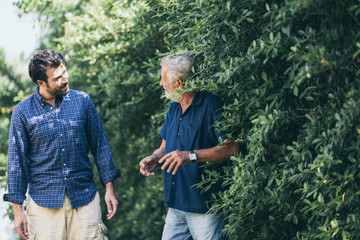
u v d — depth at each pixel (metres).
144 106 4.46
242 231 2.43
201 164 2.55
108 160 2.78
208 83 2.32
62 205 2.58
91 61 4.05
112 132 4.99
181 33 2.68
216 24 2.24
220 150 2.46
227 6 2.06
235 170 2.25
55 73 2.56
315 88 1.99
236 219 2.36
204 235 2.58
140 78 3.93
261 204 2.31
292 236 2.42
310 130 2.01
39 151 2.62
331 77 1.92
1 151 5.18
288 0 1.88
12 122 2.62
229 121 2.37
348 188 1.95
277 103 2.14
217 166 2.57
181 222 2.74
